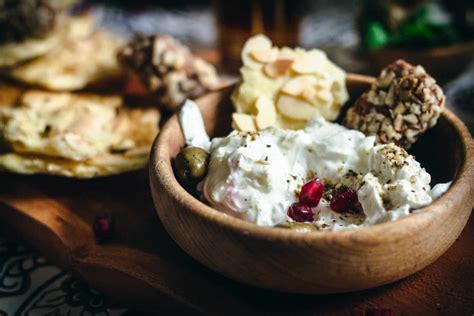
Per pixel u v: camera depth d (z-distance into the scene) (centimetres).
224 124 38
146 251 34
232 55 51
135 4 61
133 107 43
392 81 35
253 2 48
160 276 32
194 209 29
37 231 36
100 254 34
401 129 34
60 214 36
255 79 37
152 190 32
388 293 31
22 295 35
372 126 35
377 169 32
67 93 43
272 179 31
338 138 33
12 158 38
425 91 34
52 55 45
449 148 34
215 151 33
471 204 30
